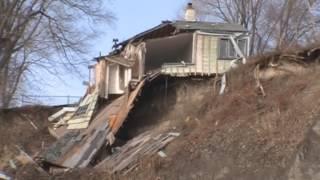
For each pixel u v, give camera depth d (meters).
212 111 29.80
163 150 28.53
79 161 33.06
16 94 49.53
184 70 36.75
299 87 26.75
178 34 38.25
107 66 41.25
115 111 37.09
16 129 45.09
